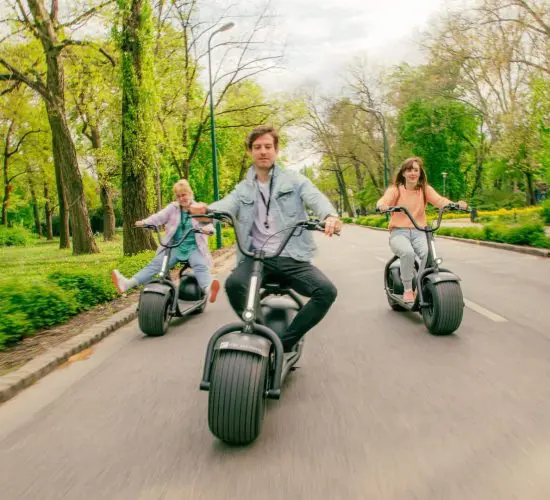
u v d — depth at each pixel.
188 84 22.67
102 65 19.61
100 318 7.46
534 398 3.98
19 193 52.56
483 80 38.31
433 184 55.09
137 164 16.56
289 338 4.08
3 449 3.46
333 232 3.58
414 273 6.57
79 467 3.15
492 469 2.92
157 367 5.23
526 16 26.08
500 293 8.62
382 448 3.23
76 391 4.57
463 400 3.99
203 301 7.80
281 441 3.39
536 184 53.88
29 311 6.60
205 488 2.83
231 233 27.14
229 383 3.28
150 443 3.46
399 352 5.39
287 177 4.04
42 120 35.56
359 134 55.31
